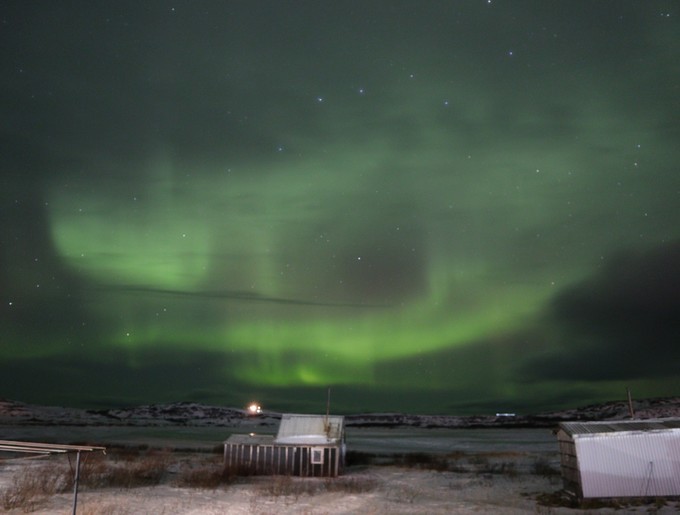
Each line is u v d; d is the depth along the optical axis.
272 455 34.91
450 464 44.47
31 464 33.00
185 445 68.19
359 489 28.03
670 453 22.61
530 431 129.25
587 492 22.53
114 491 24.73
